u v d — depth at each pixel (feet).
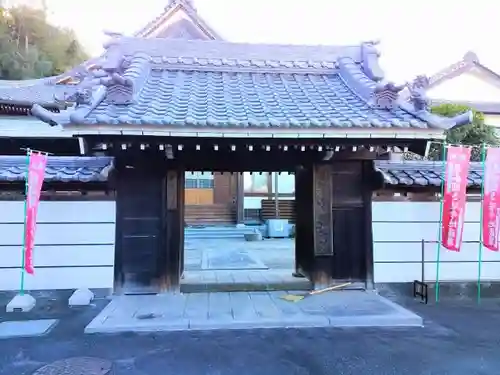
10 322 17.90
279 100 22.95
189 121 17.90
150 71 25.80
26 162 21.71
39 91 46.62
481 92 64.85
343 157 22.36
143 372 13.28
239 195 66.85
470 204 23.81
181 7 48.96
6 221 21.27
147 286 21.67
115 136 18.22
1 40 120.67
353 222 23.07
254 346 15.44
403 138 19.60
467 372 13.46
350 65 27.04
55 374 12.97
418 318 17.98
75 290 21.35
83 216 21.67
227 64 26.76
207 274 26.63
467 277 23.47
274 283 22.90
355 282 22.89
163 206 21.84
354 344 15.69
